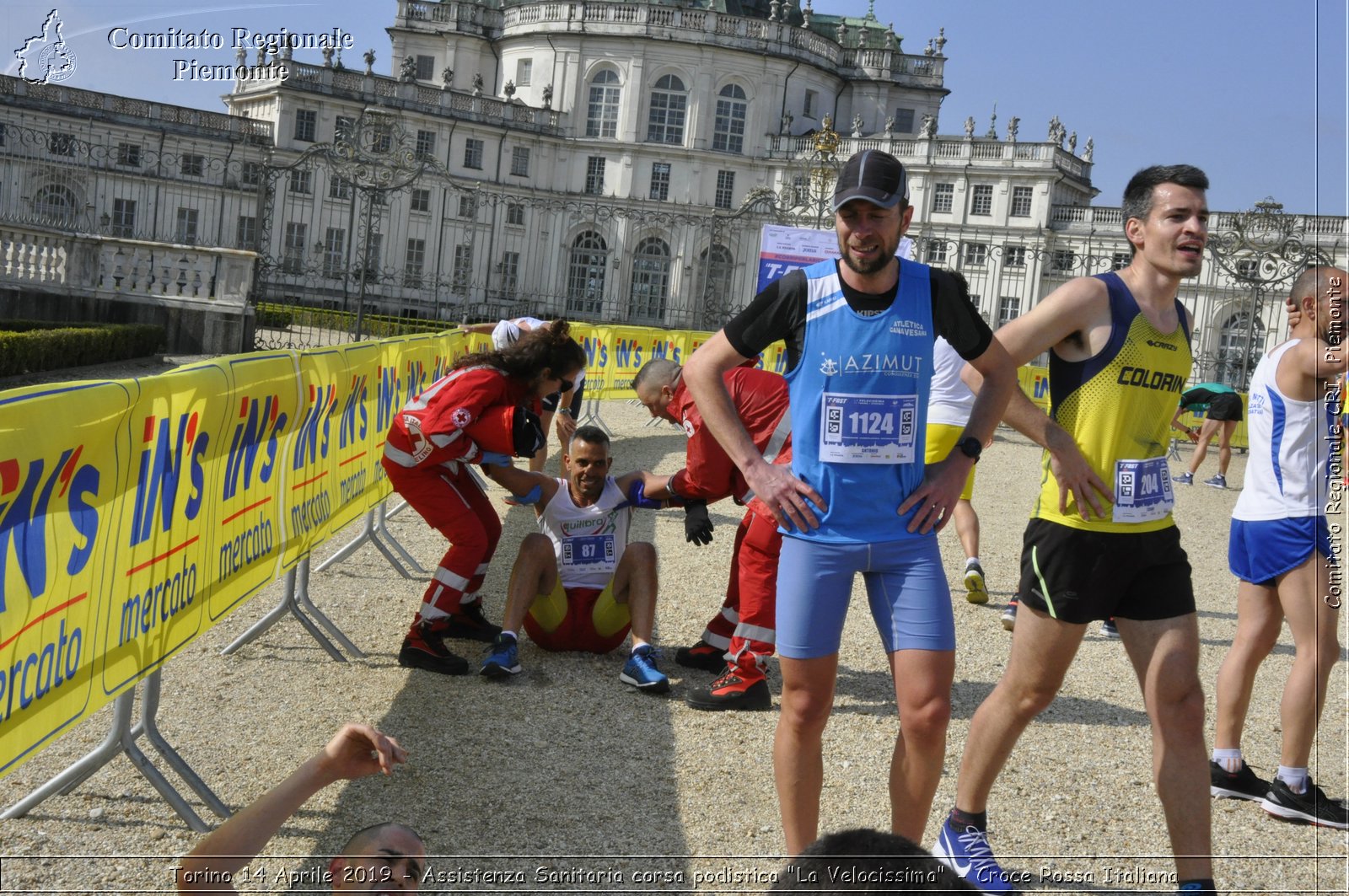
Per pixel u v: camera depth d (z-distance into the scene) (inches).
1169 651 142.4
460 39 2496.3
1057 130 2181.3
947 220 2236.7
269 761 172.6
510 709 203.0
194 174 1993.1
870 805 173.0
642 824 161.3
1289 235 919.7
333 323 1211.2
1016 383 144.3
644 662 219.1
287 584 219.9
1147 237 146.6
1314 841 172.2
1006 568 376.8
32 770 163.9
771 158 2340.1
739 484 233.3
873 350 134.5
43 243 866.8
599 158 2340.1
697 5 2486.5
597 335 673.0
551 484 235.1
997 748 149.5
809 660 137.6
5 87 1849.2
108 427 129.7
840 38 2800.2
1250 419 186.5
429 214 2185.0
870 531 136.5
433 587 221.1
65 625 125.0
